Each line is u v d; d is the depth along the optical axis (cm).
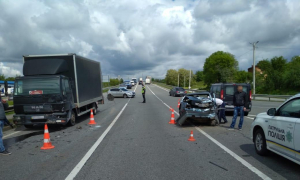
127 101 2966
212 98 1131
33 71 1081
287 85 4544
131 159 607
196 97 1155
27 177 495
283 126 523
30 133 1009
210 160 594
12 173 521
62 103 1041
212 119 1088
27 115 1025
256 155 635
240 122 1016
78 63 1241
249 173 502
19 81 1047
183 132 972
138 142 797
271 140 572
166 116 1506
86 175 499
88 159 611
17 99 1032
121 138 863
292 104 521
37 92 1031
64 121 1048
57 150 711
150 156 632
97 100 1641
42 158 632
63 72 1189
